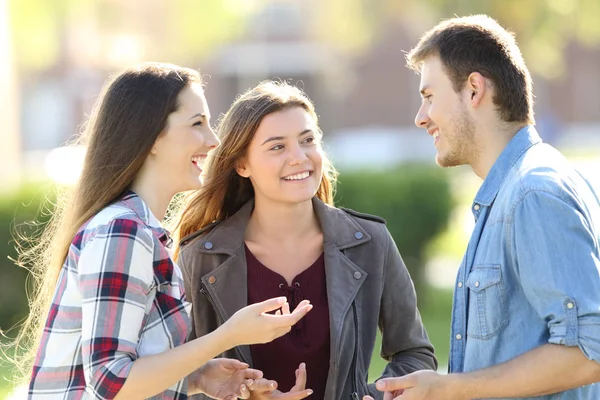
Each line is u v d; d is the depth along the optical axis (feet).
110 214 13.15
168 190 13.96
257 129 16.06
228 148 16.37
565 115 166.50
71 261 13.15
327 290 16.14
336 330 15.75
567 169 13.21
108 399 12.46
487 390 12.73
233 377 14.71
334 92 158.30
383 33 145.89
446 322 44.55
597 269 12.43
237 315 12.84
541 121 144.97
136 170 13.58
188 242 16.90
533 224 12.68
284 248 16.53
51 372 13.06
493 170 13.78
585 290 12.32
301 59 157.28
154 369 12.54
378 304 16.56
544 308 12.57
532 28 86.38
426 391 12.81
